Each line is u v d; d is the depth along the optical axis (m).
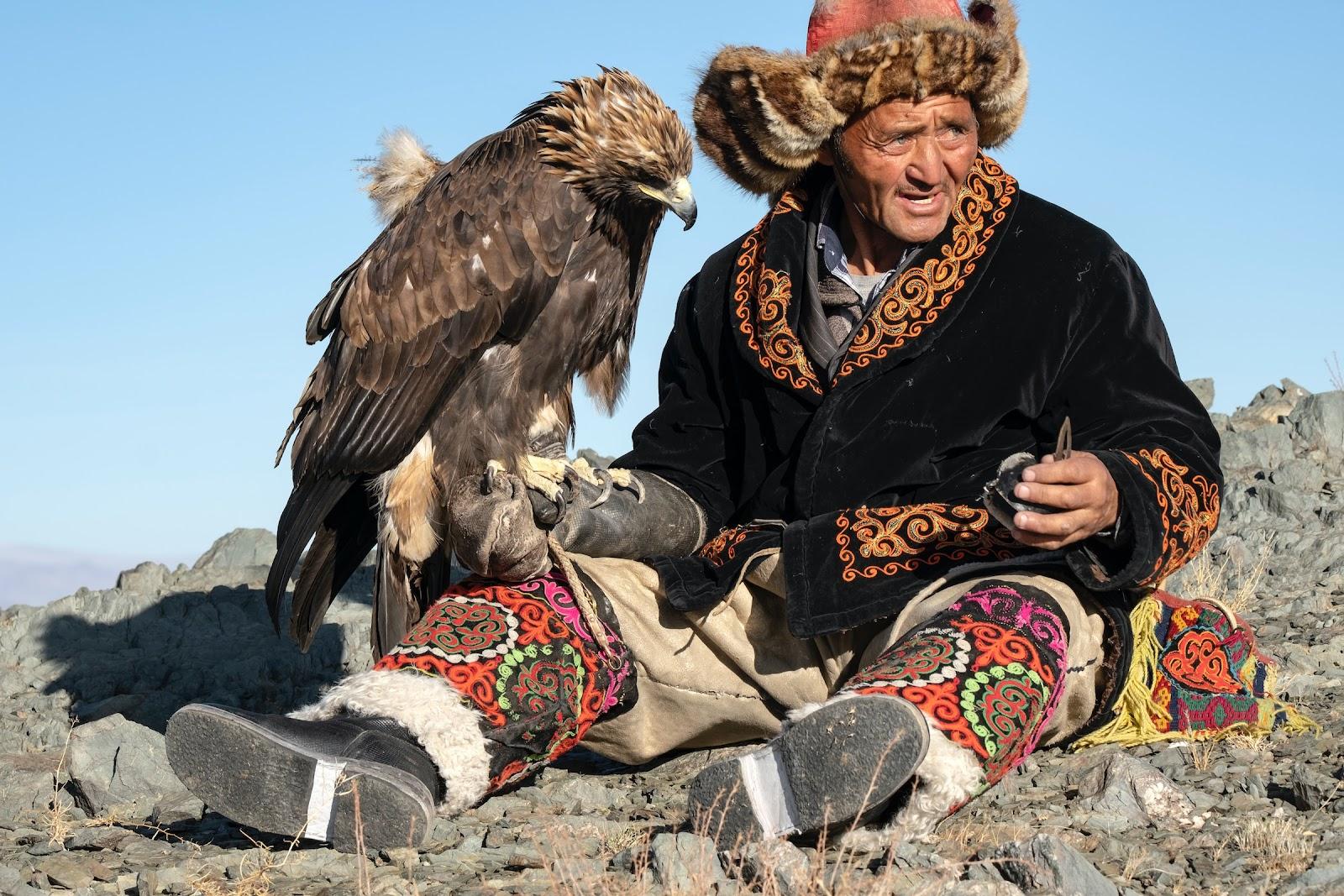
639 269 5.56
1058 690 3.47
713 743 4.53
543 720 3.88
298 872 3.37
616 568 4.32
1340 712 4.66
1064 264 4.23
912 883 2.97
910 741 3.09
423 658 3.82
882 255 4.40
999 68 4.07
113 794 4.34
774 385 4.36
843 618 3.85
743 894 2.83
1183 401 4.14
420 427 5.25
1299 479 8.56
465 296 5.25
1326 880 2.87
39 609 8.25
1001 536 3.86
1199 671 4.25
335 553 5.56
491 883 3.12
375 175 5.98
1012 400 4.14
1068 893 2.78
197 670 6.81
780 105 4.15
